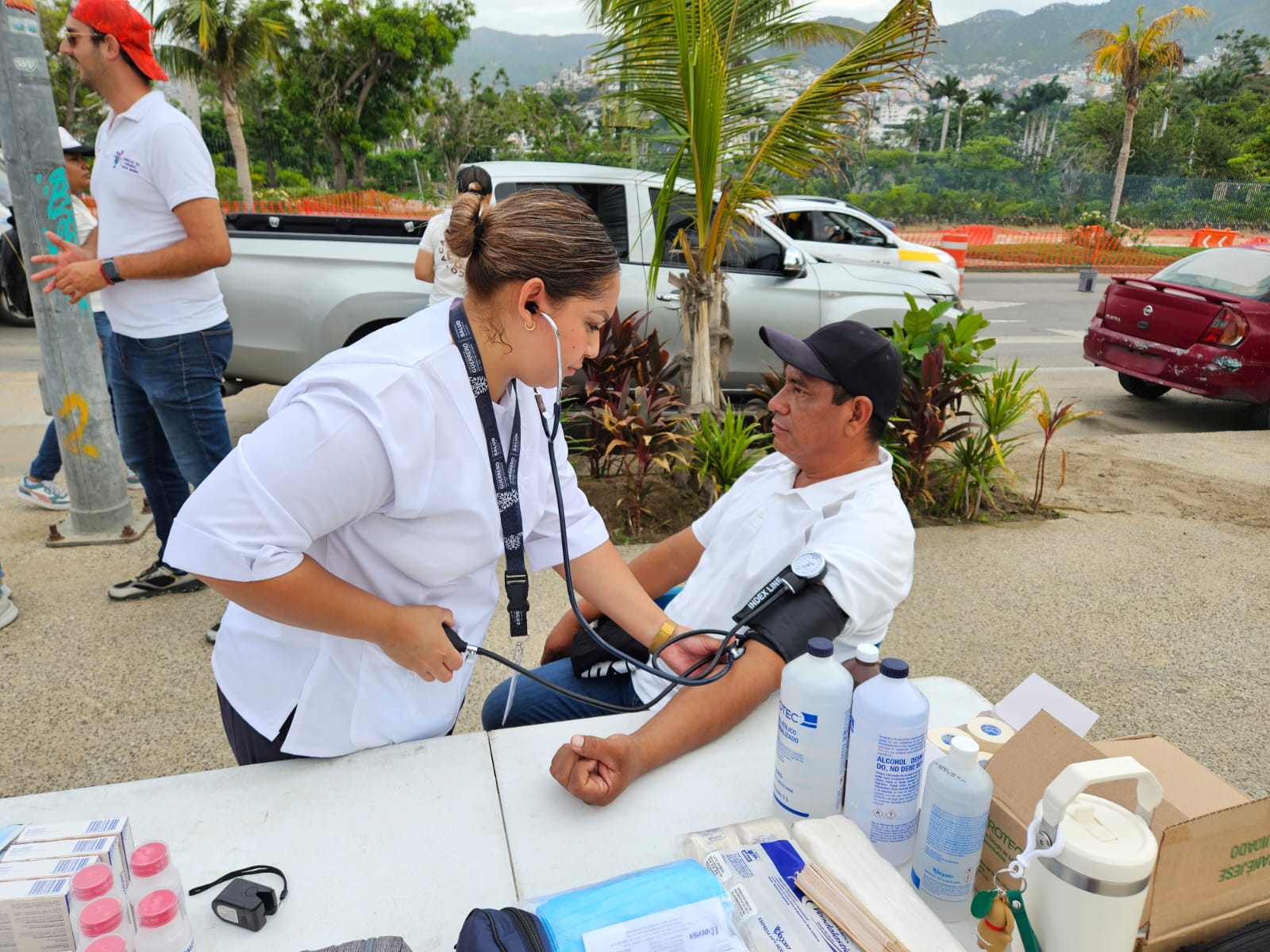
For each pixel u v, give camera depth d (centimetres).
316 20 3234
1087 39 3203
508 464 134
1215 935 104
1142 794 102
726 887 107
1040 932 99
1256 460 620
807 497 188
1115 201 3297
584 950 94
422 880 123
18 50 351
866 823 124
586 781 137
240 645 143
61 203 377
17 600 357
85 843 109
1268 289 685
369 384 115
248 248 501
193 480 333
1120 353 752
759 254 581
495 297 120
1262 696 324
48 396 399
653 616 168
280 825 132
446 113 4341
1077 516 507
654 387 467
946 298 632
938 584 412
